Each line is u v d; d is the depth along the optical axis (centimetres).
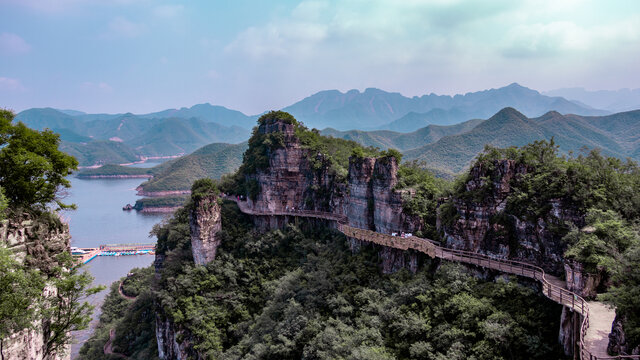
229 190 12162
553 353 4081
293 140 10212
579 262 4181
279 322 6831
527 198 5256
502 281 4900
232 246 9694
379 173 7281
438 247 5984
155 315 9381
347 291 6781
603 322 3759
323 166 9750
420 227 6662
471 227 5619
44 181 3894
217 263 9112
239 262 9175
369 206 7612
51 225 3919
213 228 9362
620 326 3300
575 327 3828
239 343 7225
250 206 10725
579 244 4262
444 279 5428
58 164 4062
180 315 7906
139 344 9806
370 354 4750
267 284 8375
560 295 4103
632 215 4588
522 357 4200
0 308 2975
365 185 7638
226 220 10269
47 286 3659
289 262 8931
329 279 7212
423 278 5791
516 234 5281
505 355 4281
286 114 10481
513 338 4284
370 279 6806
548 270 4931
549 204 5041
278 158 10150
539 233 5056
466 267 5484
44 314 3362
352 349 5053
